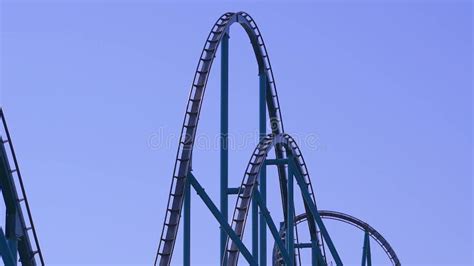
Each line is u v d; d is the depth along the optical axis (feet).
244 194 261.24
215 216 238.89
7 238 187.32
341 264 302.45
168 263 223.92
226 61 260.42
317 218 295.69
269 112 297.53
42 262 191.11
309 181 302.45
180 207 230.27
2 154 184.03
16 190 189.26
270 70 288.51
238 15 268.62
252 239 267.39
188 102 244.83
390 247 356.18
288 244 280.51
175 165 235.40
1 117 182.80
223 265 246.88
